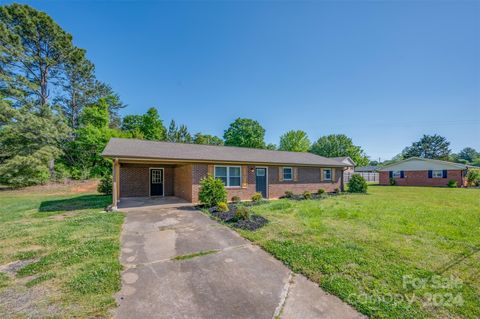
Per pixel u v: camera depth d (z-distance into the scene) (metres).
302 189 14.77
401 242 4.93
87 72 25.30
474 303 2.76
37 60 21.70
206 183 9.70
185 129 37.53
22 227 6.22
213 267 3.87
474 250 4.46
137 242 5.12
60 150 19.89
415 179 25.77
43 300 2.84
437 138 53.81
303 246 4.65
